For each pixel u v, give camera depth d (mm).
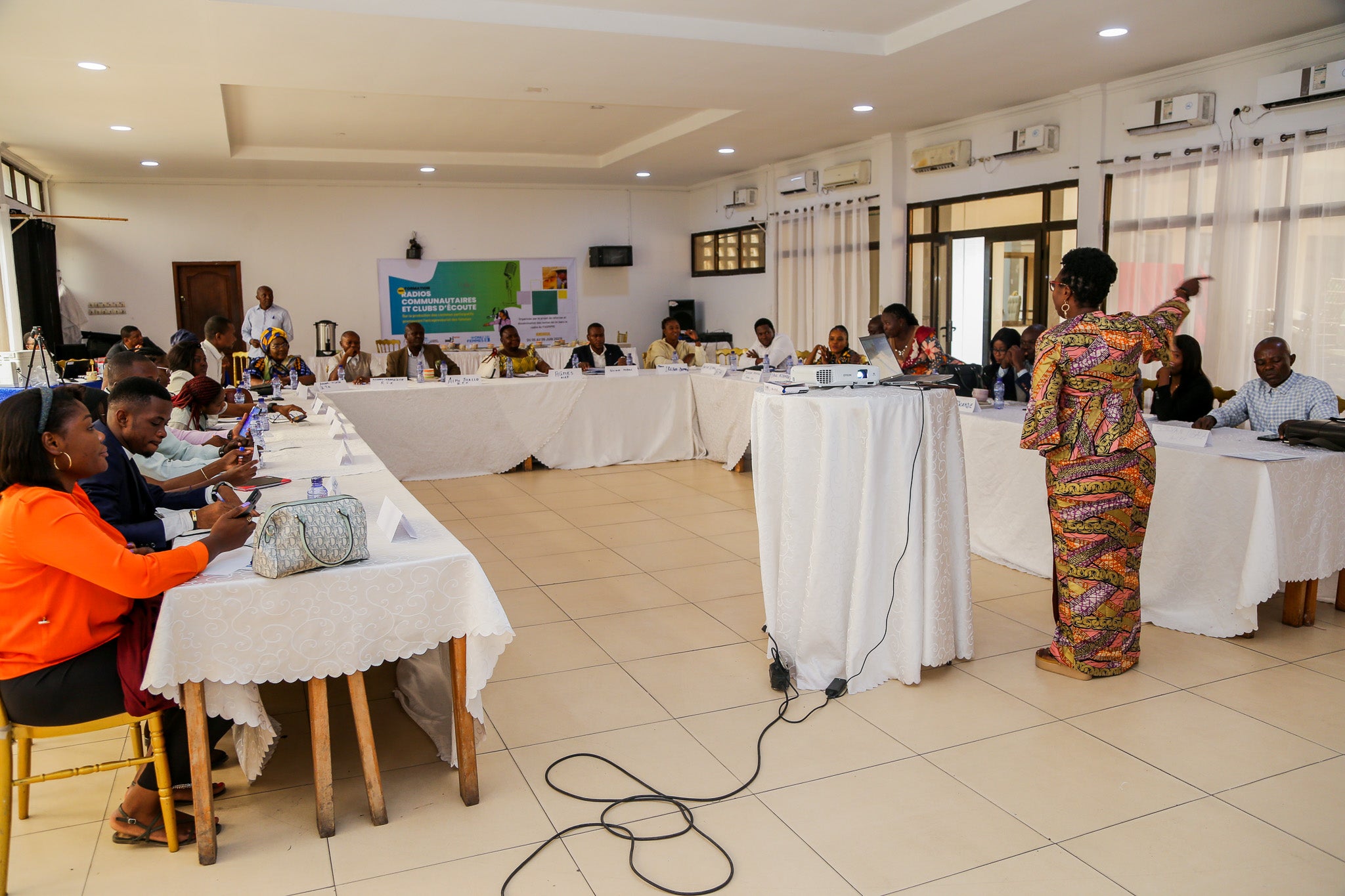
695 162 10727
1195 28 5441
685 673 3223
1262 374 4043
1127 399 2949
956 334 8836
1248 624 3375
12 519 1893
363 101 7539
